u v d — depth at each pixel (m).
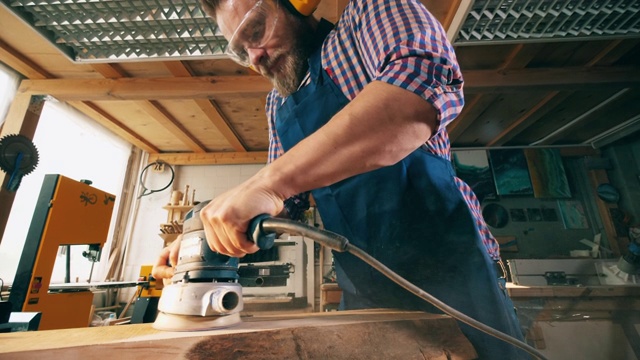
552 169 3.88
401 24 0.50
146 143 3.84
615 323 2.10
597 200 3.78
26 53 2.35
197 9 1.84
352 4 0.66
